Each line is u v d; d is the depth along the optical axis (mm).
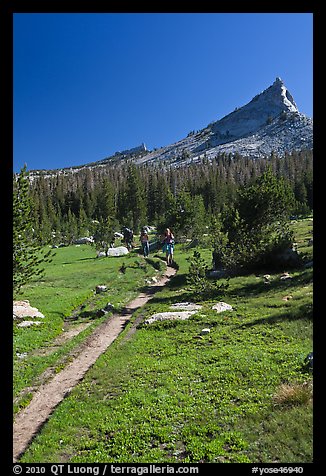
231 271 30922
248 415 9383
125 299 26891
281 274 26719
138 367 13727
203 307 21438
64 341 17969
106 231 54688
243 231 31359
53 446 9117
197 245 55562
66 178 179125
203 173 147125
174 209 62062
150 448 8703
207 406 10195
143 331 18500
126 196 102375
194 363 13445
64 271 39562
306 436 8070
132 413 10258
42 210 108438
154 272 37031
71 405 11203
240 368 12234
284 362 12297
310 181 112438
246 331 16250
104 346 17250
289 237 30688
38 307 23547
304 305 17734
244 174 159500
